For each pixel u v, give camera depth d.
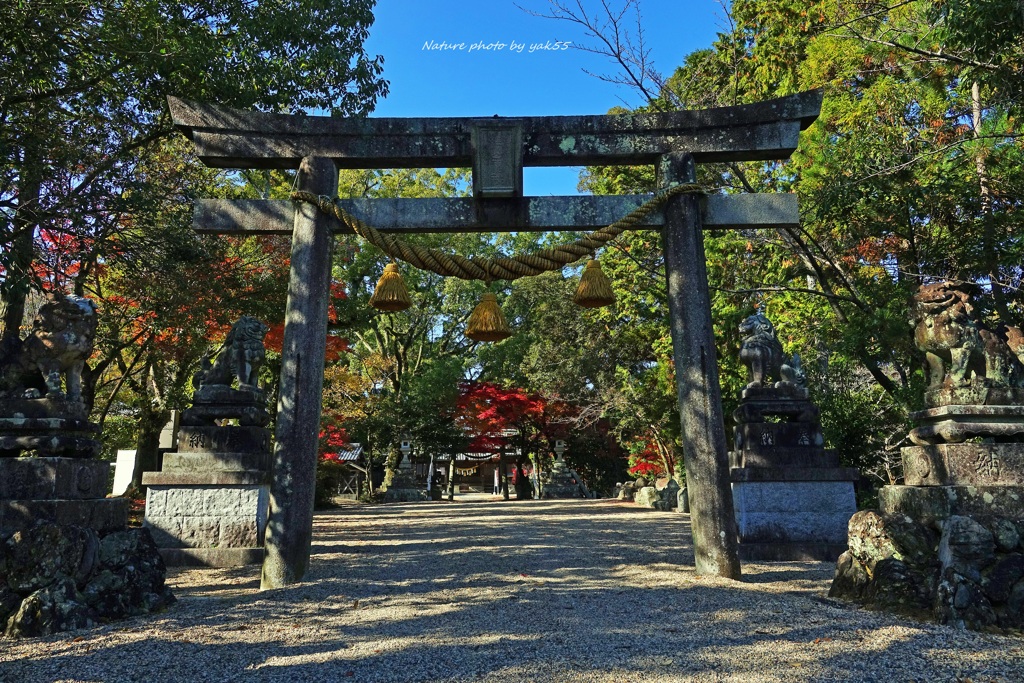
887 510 6.19
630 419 19.80
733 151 7.23
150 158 12.08
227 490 8.86
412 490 26.02
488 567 7.52
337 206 7.07
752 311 14.38
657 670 3.89
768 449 9.17
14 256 6.78
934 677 3.76
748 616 5.12
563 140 7.28
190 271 12.34
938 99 10.59
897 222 11.09
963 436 5.59
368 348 30.31
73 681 3.84
